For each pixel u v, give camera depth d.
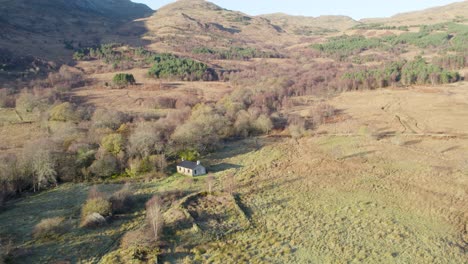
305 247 53.69
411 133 110.88
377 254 51.16
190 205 67.62
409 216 62.34
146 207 67.12
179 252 52.22
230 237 57.00
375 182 77.56
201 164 92.88
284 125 128.38
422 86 183.00
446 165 84.50
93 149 89.00
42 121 115.75
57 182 80.19
